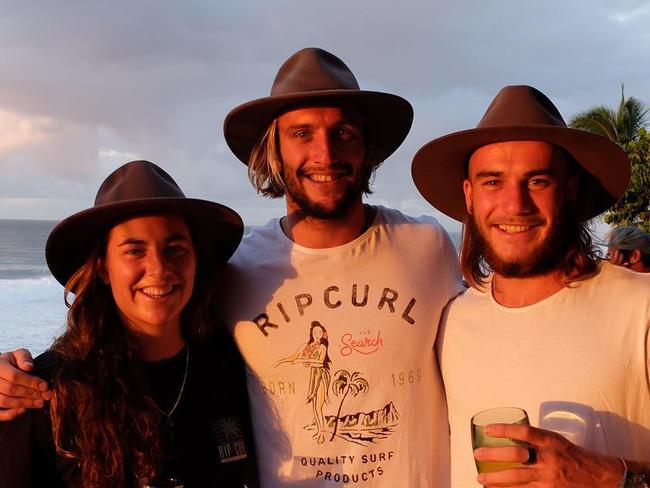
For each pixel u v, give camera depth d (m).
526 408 2.41
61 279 2.78
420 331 2.90
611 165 2.63
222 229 2.79
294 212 3.00
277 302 2.91
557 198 2.50
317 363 2.84
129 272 2.43
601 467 1.98
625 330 2.34
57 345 2.46
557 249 2.49
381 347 2.84
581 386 2.33
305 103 2.92
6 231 115.56
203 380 2.63
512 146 2.49
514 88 2.64
